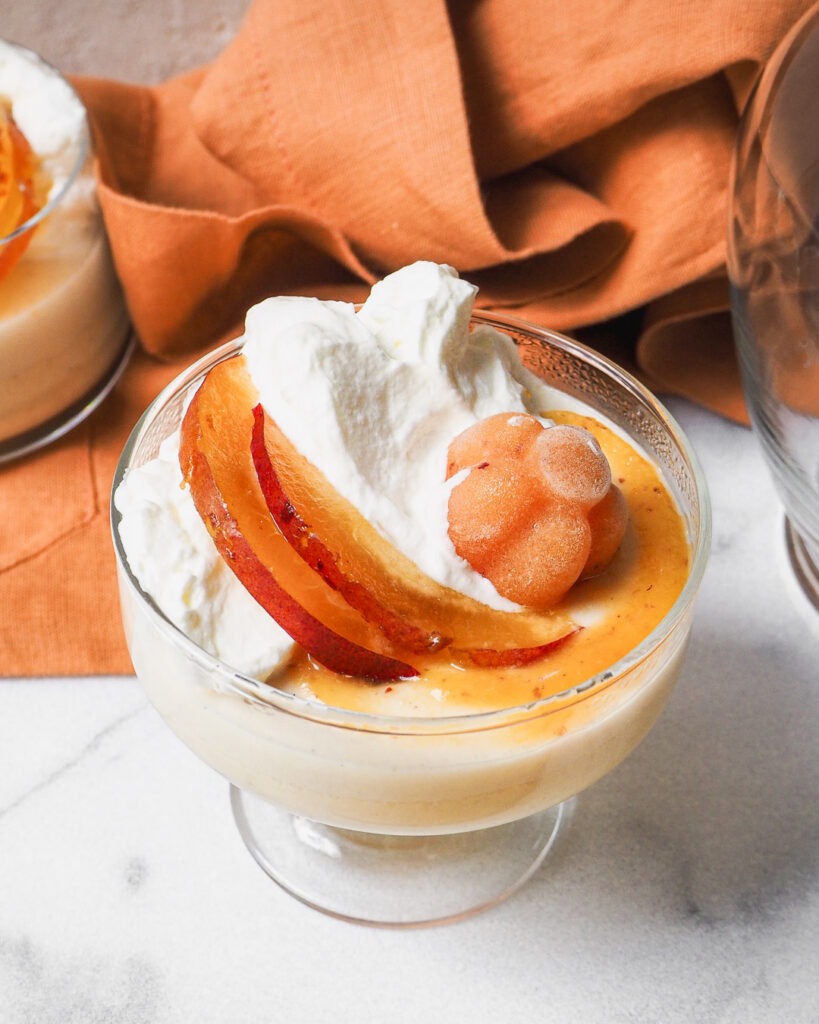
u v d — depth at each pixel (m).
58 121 0.48
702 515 0.37
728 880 0.41
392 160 0.46
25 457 0.48
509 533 0.36
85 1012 0.39
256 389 0.37
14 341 0.46
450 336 0.37
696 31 0.45
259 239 0.48
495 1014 0.39
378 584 0.36
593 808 0.42
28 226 0.46
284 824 0.42
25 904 0.41
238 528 0.36
